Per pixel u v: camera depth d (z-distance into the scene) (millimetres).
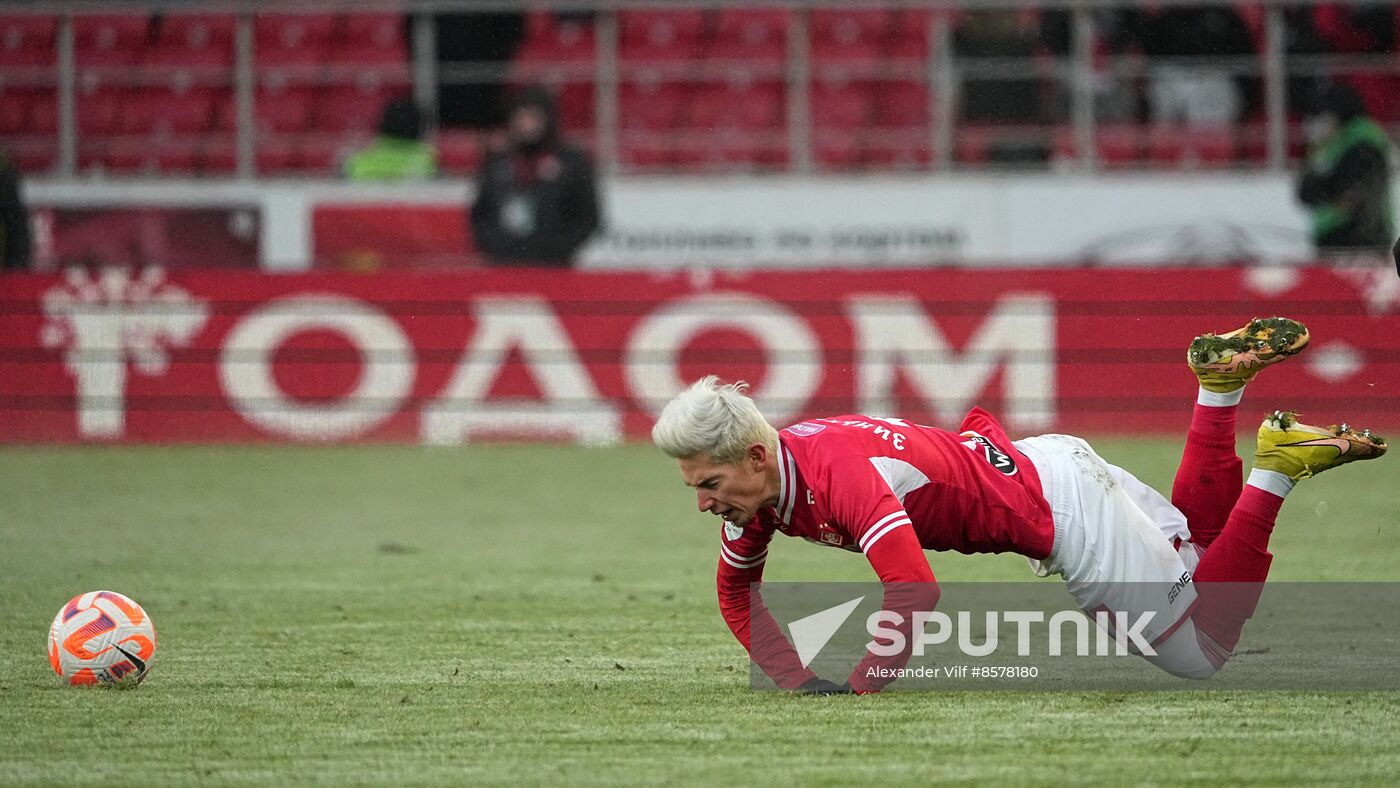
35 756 13969
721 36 57656
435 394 46375
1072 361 45750
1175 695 16297
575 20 57500
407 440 46312
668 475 40188
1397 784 12859
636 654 18969
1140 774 13172
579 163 49344
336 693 16625
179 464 42062
